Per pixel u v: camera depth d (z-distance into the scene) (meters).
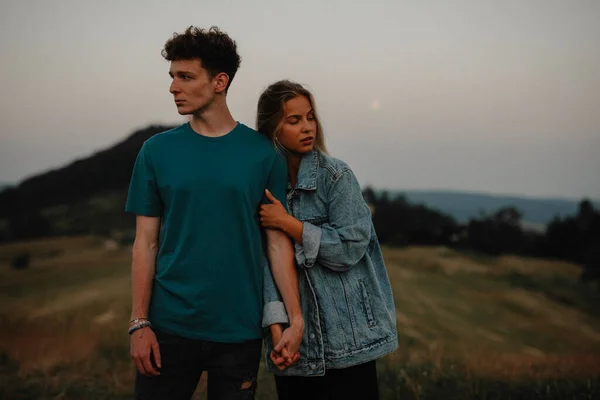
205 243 2.41
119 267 15.24
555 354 7.76
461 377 5.00
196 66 2.43
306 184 2.65
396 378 4.84
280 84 2.63
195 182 2.41
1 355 5.81
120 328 7.25
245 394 2.49
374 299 2.68
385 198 28.11
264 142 2.57
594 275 22.62
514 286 19.78
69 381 4.79
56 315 8.28
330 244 2.54
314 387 2.70
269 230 2.60
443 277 19.06
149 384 2.47
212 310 2.41
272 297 2.58
